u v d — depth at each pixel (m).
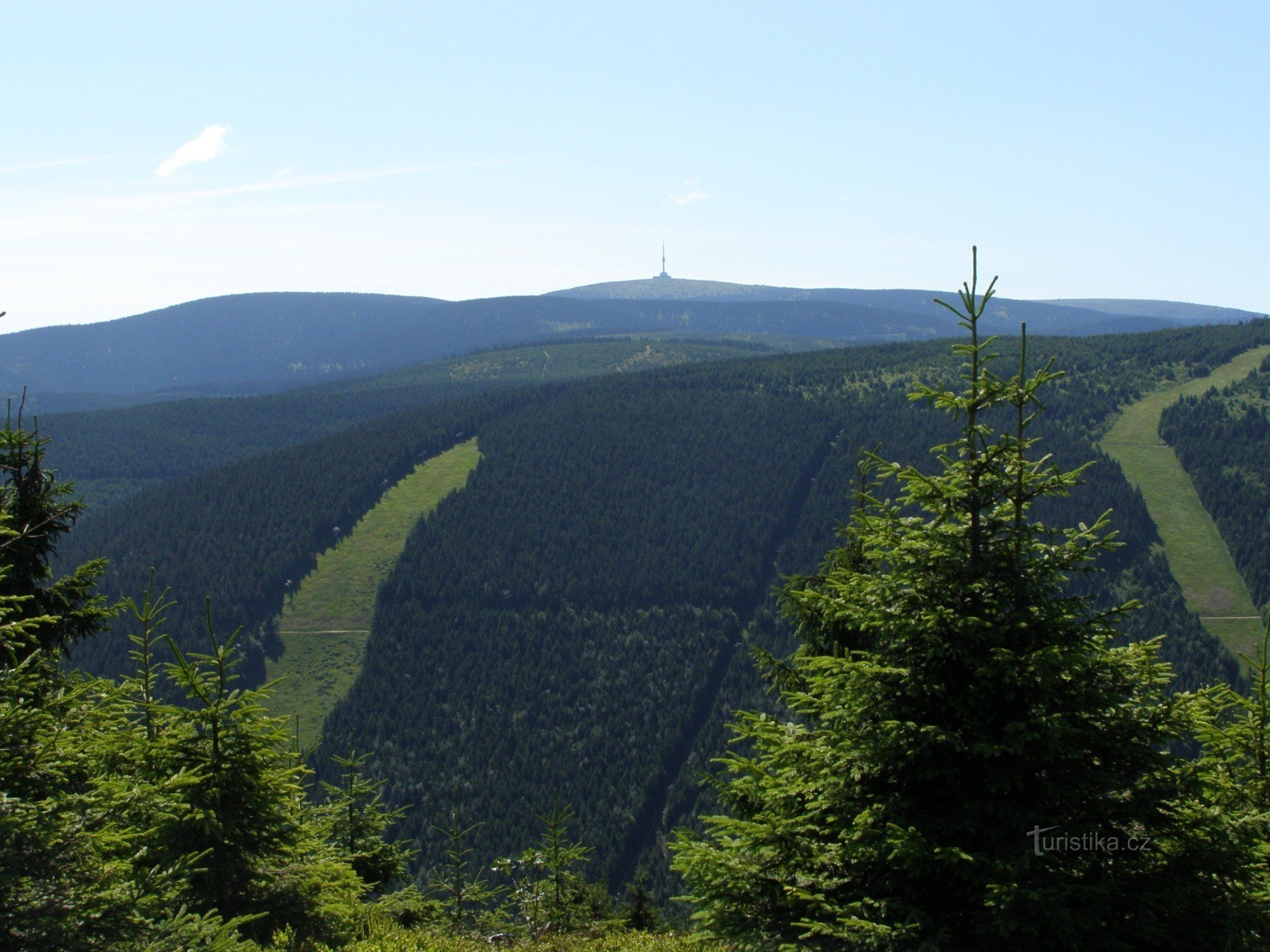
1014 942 10.54
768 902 11.83
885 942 10.41
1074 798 11.20
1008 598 12.04
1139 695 12.01
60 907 9.55
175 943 10.38
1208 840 11.40
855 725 12.21
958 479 12.38
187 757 14.34
